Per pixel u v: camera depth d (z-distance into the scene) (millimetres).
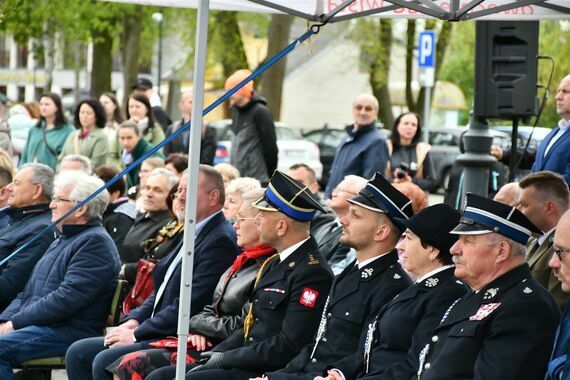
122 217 11984
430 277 7164
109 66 39250
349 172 12961
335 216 10391
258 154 14469
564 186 8117
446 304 7000
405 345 7094
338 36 44156
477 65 11305
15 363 9484
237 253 9219
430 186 13711
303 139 33375
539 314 6324
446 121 55375
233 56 37688
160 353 8609
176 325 9031
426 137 20609
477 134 11766
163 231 10633
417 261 7211
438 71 38719
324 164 34250
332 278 8117
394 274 7590
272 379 7496
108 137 15961
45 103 16234
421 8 7625
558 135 10359
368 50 40250
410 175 13688
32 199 10664
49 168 10766
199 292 9047
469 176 11852
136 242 11164
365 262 7699
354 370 7309
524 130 22453
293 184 8242
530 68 11227
